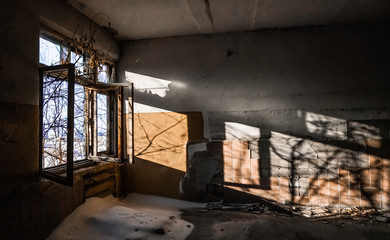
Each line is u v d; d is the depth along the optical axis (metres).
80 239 2.49
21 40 2.29
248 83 3.89
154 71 4.17
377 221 3.15
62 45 3.10
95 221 2.78
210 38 4.02
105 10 3.22
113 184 3.85
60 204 2.63
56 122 2.82
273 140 3.80
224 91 3.95
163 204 3.85
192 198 3.97
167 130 4.09
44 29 2.77
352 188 3.62
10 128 2.13
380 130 3.58
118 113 3.41
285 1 3.04
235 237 2.74
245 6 3.15
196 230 2.92
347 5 3.16
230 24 3.70
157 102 4.14
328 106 3.70
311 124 3.73
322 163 3.69
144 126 4.17
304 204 3.71
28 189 2.23
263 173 3.81
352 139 3.64
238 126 3.89
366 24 3.65
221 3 3.07
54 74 2.78
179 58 4.10
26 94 2.33
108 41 3.92
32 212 2.27
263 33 3.89
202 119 3.99
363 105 3.62
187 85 4.05
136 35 4.07
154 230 2.67
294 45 3.81
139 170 4.18
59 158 3.11
